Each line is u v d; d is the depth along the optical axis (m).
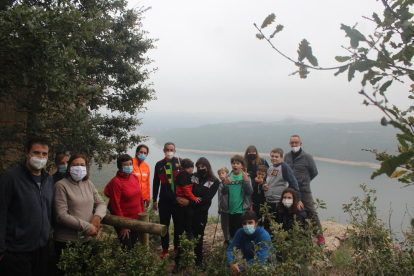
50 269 3.74
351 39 1.06
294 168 5.17
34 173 3.03
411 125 1.15
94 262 3.12
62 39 4.12
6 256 2.81
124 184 4.19
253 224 3.74
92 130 4.77
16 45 3.54
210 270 3.63
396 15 1.13
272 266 2.99
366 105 0.82
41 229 3.00
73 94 4.16
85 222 3.31
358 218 3.73
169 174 5.02
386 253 3.28
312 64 1.10
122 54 10.48
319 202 3.87
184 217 4.76
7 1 4.36
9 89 4.27
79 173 3.40
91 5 8.59
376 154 1.89
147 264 3.17
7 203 2.81
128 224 3.67
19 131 4.61
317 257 3.25
